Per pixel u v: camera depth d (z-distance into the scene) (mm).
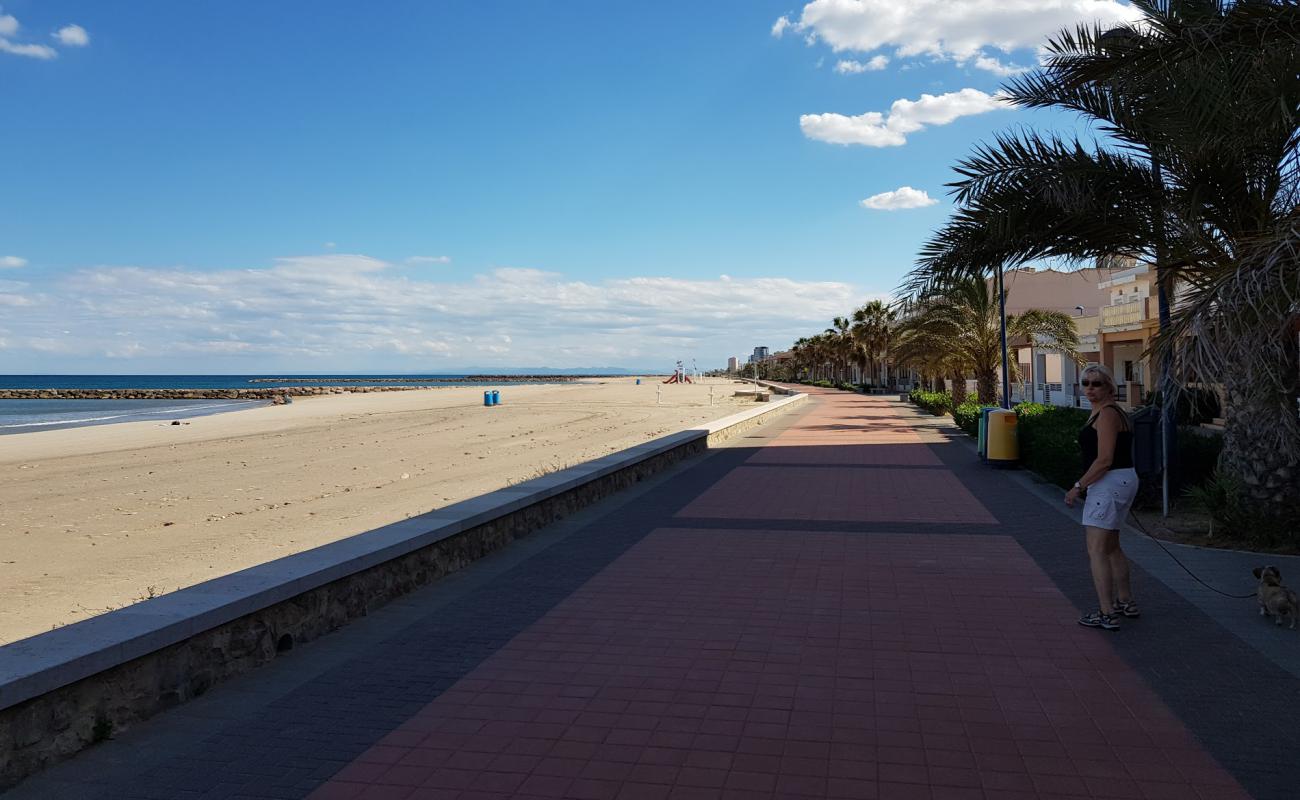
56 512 12477
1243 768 3449
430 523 6906
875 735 3830
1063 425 12781
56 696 3695
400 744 3824
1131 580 6426
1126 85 8078
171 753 3764
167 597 4652
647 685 4492
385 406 48906
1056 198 7961
